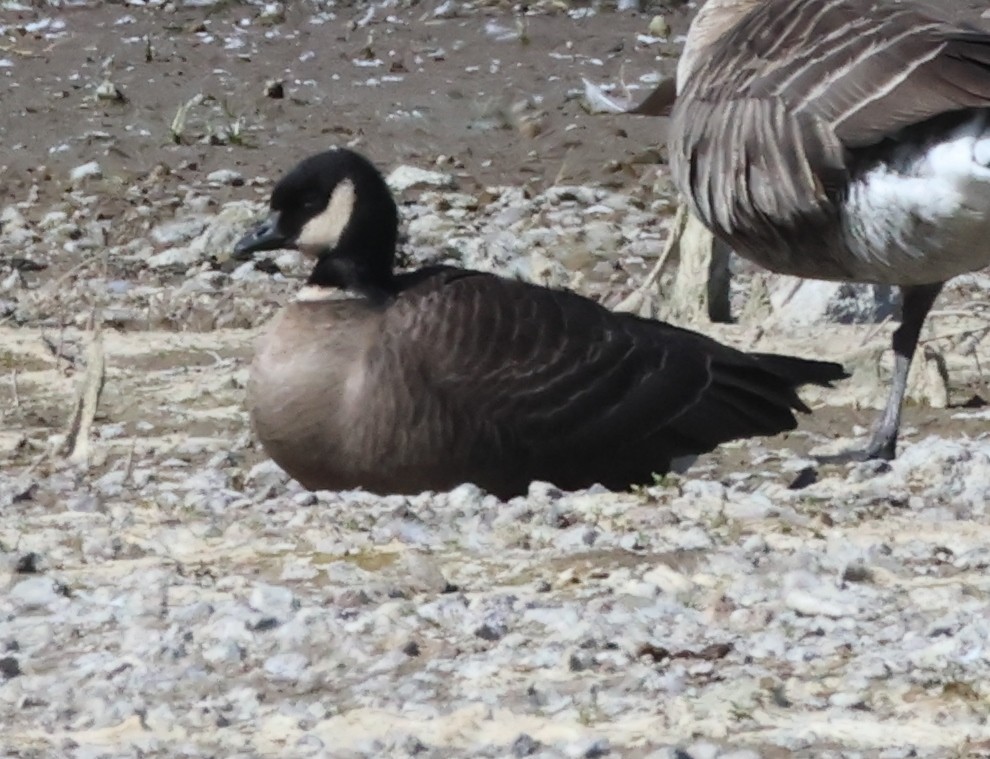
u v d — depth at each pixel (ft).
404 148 78.54
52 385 54.60
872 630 32.71
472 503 40.75
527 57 86.79
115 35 89.45
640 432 42.78
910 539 38.40
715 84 46.19
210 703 30.35
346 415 40.83
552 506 40.55
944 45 42.50
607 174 76.13
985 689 29.68
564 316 42.50
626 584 35.45
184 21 91.50
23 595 35.65
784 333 58.29
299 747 28.50
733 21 48.65
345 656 32.12
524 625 33.40
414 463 41.14
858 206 43.83
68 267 67.00
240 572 37.17
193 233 69.82
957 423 50.62
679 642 32.30
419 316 41.27
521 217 71.56
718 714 29.04
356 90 83.61
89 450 47.55
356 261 42.19
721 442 43.68
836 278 46.73
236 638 32.94
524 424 41.60
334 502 41.37
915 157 42.91
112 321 60.90
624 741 28.27
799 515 40.24
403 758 27.94
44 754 28.48
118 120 80.38
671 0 92.99
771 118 44.50
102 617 34.55
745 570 36.27
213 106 81.97
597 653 31.89
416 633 33.09
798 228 45.21
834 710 29.19
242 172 76.13
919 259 44.32
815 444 48.75
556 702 29.84
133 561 38.11
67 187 74.54
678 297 60.03
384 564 37.29
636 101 81.35
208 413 51.62
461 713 29.40
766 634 32.45
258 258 67.46
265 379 41.34
